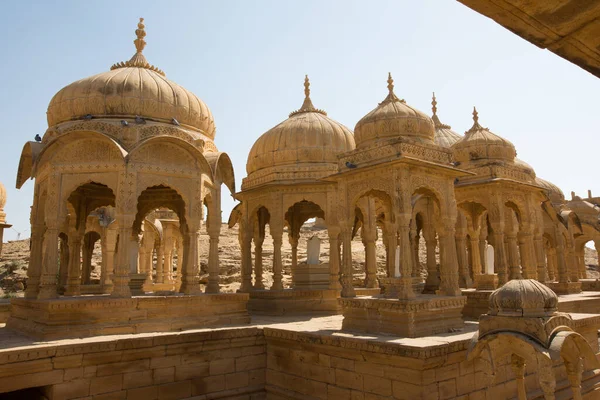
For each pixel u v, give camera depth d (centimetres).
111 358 965
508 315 735
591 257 4706
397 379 880
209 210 1369
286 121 1872
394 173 1081
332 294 1666
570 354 735
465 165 1600
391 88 1283
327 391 1010
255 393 1132
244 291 1764
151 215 2472
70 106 1332
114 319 1107
